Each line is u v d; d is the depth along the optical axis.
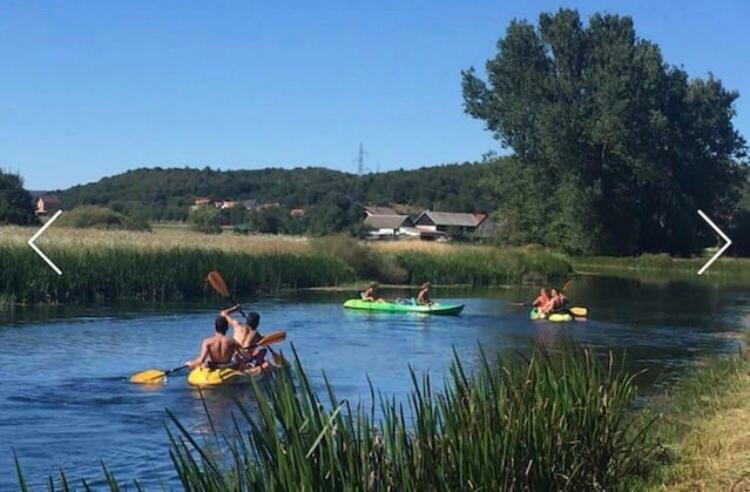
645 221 79.50
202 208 87.88
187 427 12.91
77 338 22.28
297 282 41.59
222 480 5.50
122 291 32.28
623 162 75.56
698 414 12.25
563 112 72.81
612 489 8.47
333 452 5.60
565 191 75.69
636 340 25.39
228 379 16.11
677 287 51.84
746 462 9.21
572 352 10.86
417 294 41.75
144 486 10.00
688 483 8.62
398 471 6.23
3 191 59.59
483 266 51.19
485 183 83.94
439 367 19.11
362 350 21.88
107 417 13.52
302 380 5.92
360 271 46.41
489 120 78.56
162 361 19.12
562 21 76.38
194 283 34.53
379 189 163.12
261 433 5.84
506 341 24.20
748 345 22.92
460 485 6.73
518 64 77.50
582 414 8.55
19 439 12.10
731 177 81.75
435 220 129.00
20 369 17.69
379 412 12.91
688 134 77.94
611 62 72.94
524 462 7.52
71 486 10.01
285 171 165.75
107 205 122.56
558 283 53.47
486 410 7.54
